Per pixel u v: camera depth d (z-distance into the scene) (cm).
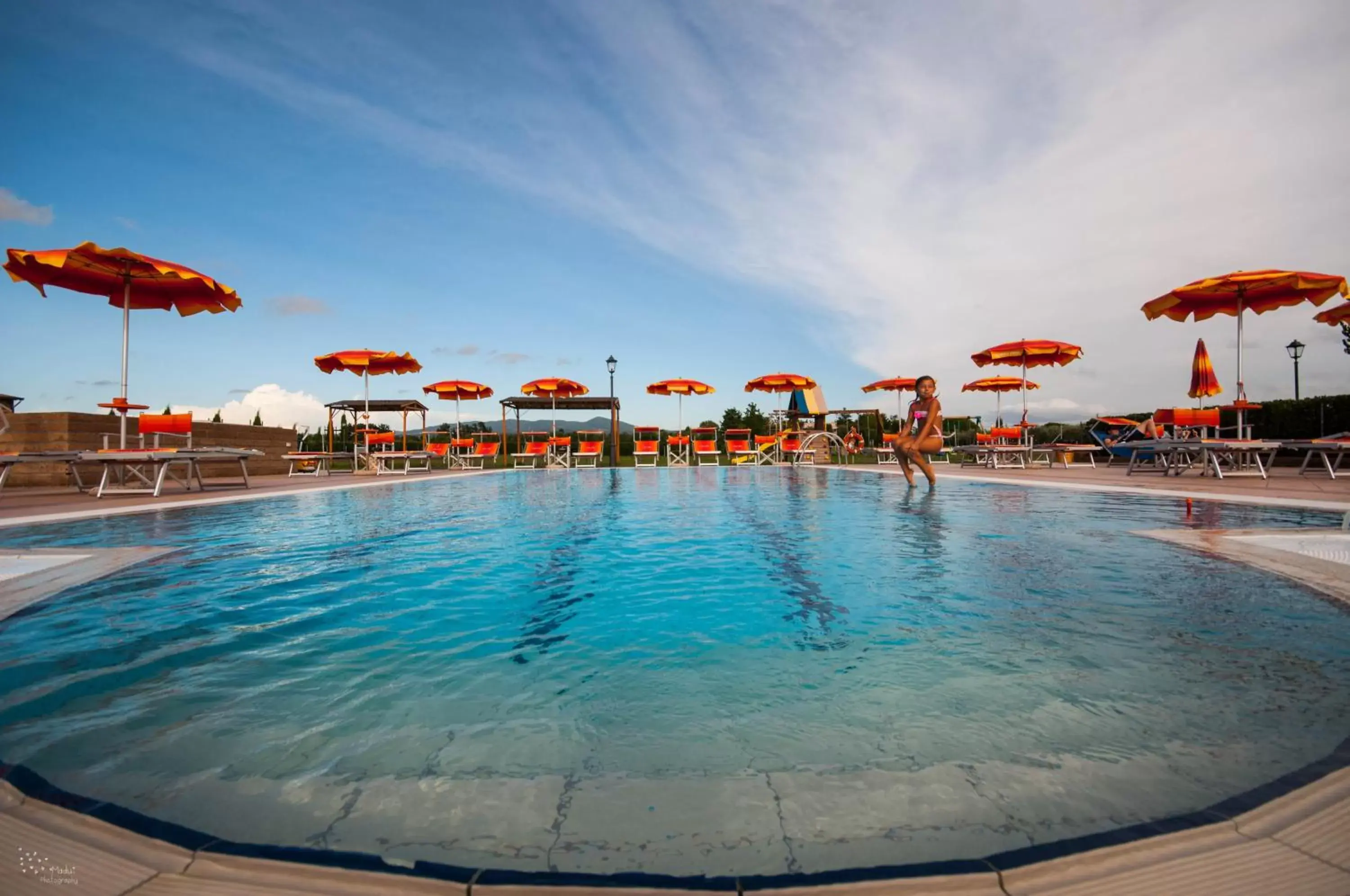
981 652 229
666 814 128
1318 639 241
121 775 146
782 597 317
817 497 909
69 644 245
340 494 1015
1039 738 161
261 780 143
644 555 441
